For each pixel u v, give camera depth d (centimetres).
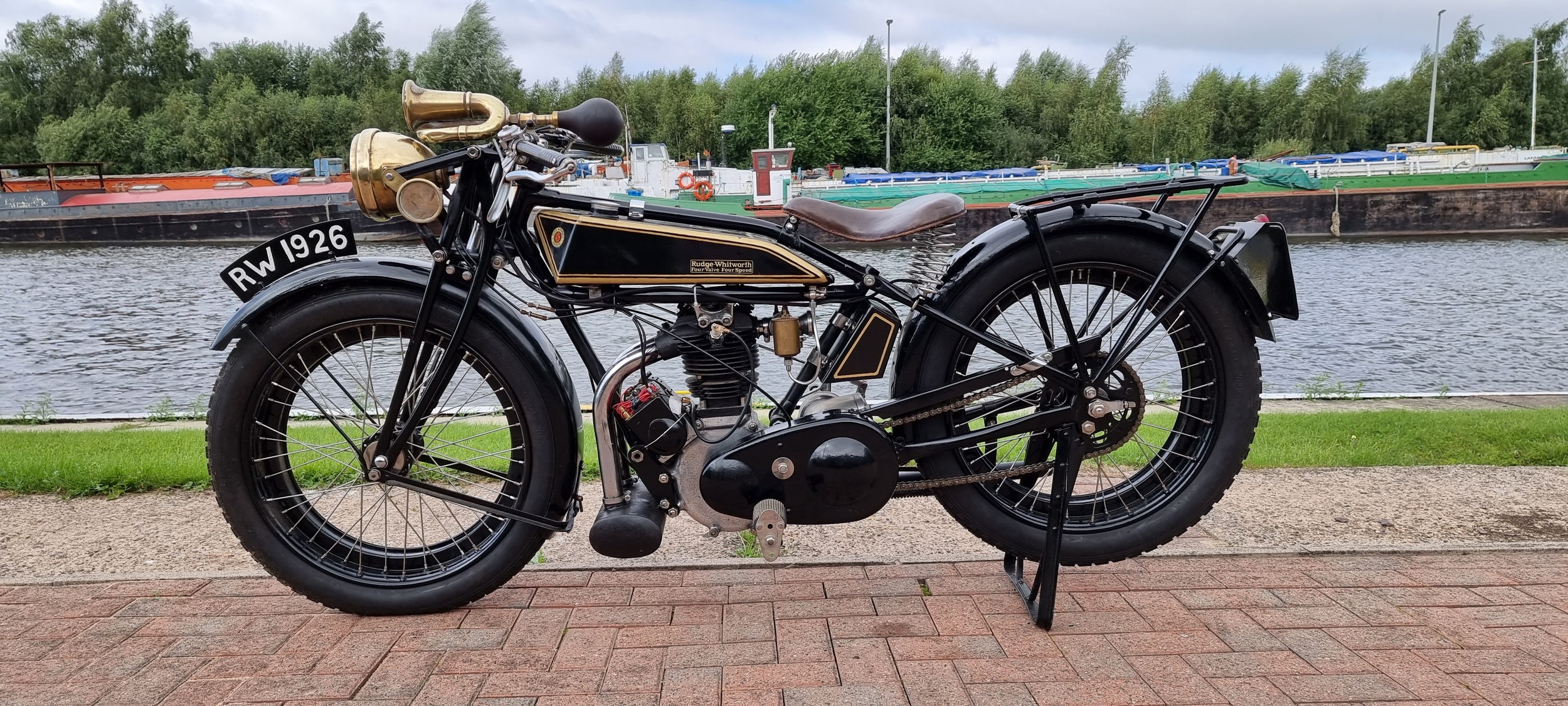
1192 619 269
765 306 264
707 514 259
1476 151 3456
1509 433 500
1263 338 271
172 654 252
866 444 255
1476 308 1457
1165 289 268
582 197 254
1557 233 2933
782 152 2645
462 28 5672
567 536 354
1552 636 255
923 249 270
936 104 5659
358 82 6469
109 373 1019
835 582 300
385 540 329
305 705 226
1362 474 436
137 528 370
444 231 255
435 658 249
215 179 3416
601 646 256
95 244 3173
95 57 6319
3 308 1584
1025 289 272
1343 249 2603
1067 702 225
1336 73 5741
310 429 502
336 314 257
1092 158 5684
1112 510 291
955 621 270
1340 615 270
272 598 289
